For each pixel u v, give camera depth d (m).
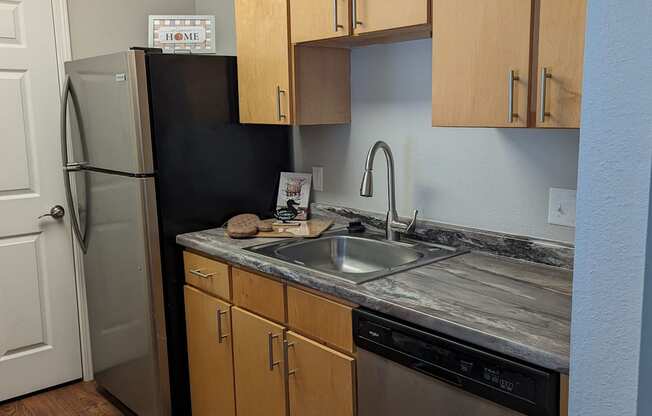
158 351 2.48
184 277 2.51
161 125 2.39
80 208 2.88
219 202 2.61
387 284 1.70
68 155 2.93
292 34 2.23
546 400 1.23
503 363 1.30
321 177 2.70
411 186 2.29
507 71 1.51
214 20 2.94
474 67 1.58
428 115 2.18
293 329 1.92
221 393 2.31
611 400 0.97
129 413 2.81
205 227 2.57
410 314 1.49
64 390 3.05
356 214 2.52
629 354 0.94
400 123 2.29
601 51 0.92
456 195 2.12
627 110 0.90
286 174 2.78
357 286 1.68
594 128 0.94
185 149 2.47
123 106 2.37
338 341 1.74
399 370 1.55
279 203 2.79
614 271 0.94
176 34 2.90
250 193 2.72
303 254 2.29
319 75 2.37
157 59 2.35
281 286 1.93
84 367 3.14
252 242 2.29
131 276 2.52
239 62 2.51
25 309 2.91
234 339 2.18
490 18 1.53
